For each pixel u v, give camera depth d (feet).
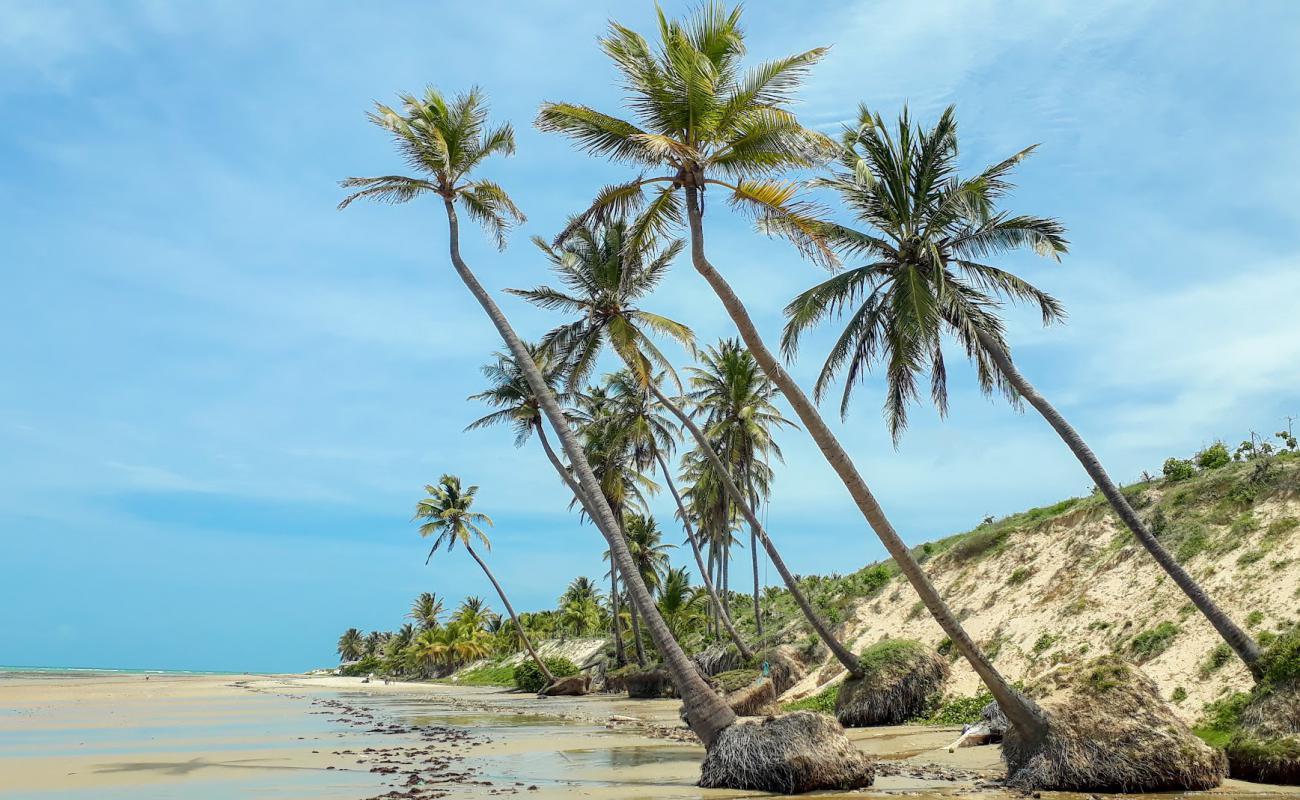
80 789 44.55
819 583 164.96
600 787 44.21
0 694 165.48
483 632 346.74
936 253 63.10
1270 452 88.43
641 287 100.01
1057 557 95.30
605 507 59.57
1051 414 65.92
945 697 82.99
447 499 189.37
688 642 186.19
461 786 44.73
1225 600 69.97
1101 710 43.27
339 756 59.77
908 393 69.62
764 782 42.63
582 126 58.49
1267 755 42.27
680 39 55.62
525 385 130.72
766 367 53.62
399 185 73.20
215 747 66.59
